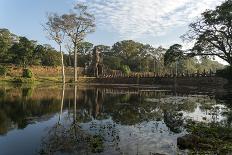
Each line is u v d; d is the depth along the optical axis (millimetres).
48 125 17297
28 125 17250
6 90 47656
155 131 15352
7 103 28375
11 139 13578
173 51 58281
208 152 10969
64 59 125062
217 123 17328
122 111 23859
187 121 18375
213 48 54062
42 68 105812
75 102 30953
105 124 17641
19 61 98688
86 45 131125
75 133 14922
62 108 25797
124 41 142375
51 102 30391
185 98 35594
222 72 57594
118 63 120875
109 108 26031
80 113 22656
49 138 13750
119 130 15641
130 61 132000
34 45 105312
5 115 20938
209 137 13188
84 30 83562
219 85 58438
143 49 141250
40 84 76688
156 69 129000
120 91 50531
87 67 113375
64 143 12680
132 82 87562
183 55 57781
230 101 31328
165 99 34375
